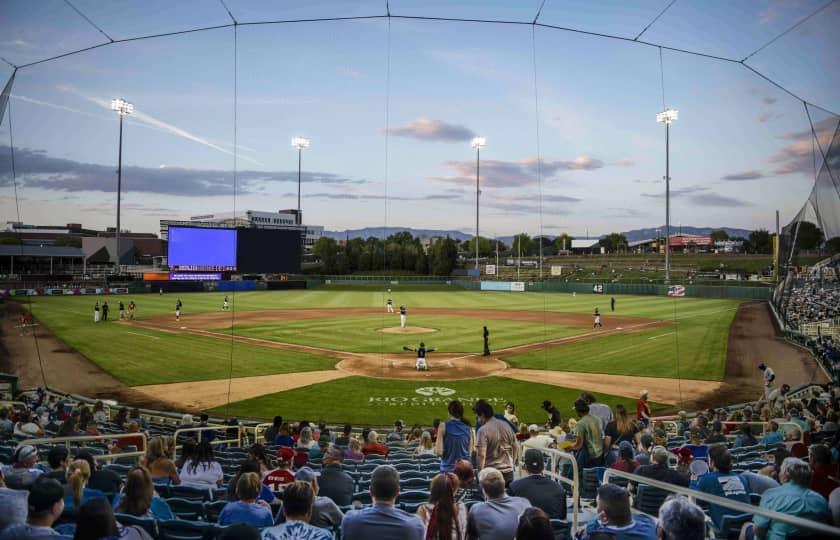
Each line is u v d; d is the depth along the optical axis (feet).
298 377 78.13
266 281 261.44
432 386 73.51
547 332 122.52
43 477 15.29
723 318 142.20
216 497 24.70
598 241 469.16
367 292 254.88
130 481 17.56
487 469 17.31
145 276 226.79
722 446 22.74
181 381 75.51
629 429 37.60
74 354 93.25
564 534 18.60
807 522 12.18
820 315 90.02
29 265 262.67
